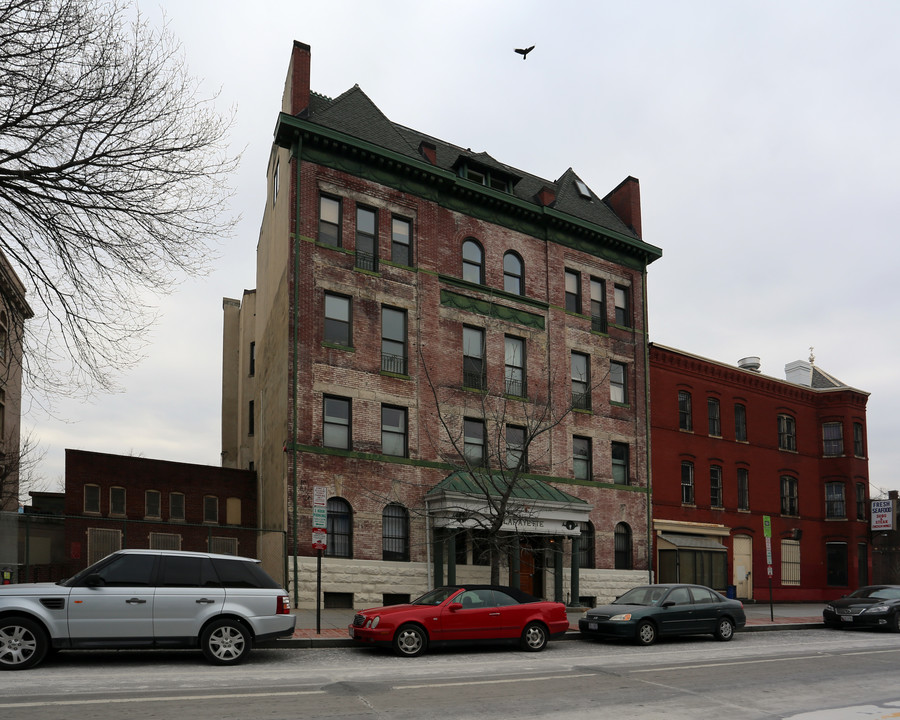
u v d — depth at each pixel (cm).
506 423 2945
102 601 1341
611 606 2003
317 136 2644
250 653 1577
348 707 1016
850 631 2452
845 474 4172
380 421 2659
